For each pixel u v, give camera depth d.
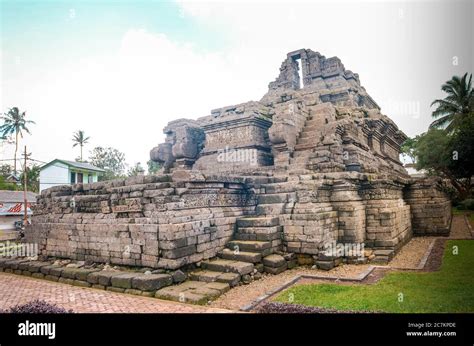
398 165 23.42
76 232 12.25
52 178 35.19
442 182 19.52
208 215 10.95
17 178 41.53
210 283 9.13
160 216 9.84
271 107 20.41
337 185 12.47
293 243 11.29
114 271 10.24
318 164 14.43
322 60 26.66
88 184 12.88
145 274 9.37
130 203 10.84
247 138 18.39
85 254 11.88
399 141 24.83
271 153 18.73
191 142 21.14
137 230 10.20
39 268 11.89
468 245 13.78
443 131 29.27
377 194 12.98
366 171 14.85
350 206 12.04
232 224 11.73
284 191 12.20
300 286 8.73
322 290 8.27
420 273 9.62
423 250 13.36
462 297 7.26
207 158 19.45
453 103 27.48
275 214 11.91
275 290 8.57
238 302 7.99
